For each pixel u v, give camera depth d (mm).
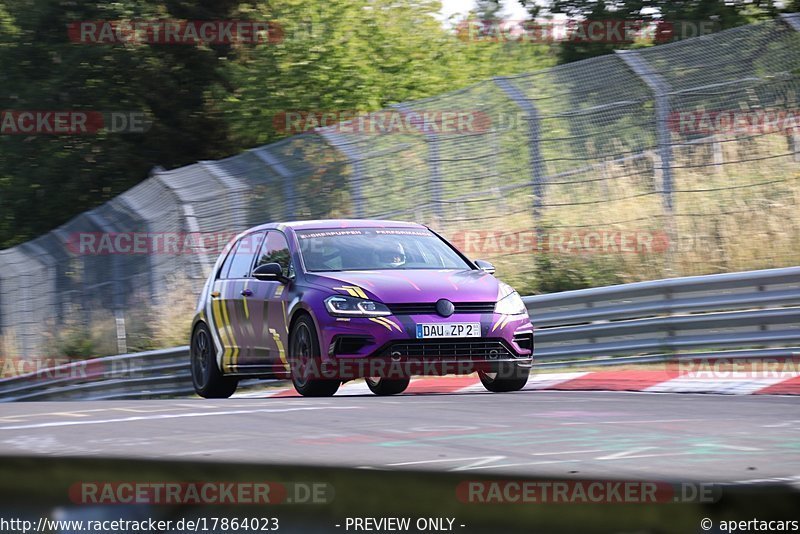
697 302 32188
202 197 48750
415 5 79188
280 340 26906
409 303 24656
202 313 31641
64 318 59125
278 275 27047
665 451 8883
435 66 79312
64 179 82750
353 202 46625
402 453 8719
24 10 83875
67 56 82312
